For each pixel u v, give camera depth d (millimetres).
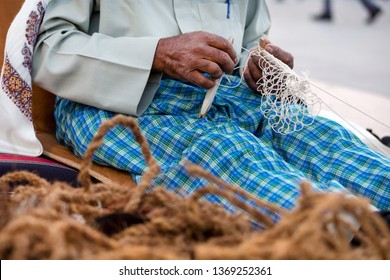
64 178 1926
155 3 2098
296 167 2018
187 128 1958
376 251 1050
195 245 1072
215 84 1954
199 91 2070
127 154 1922
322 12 7934
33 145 2018
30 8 2002
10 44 1976
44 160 2008
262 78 2053
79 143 2010
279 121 2012
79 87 2000
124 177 1933
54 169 1928
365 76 5594
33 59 2061
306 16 7977
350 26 7535
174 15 2125
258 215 1186
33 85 2281
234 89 2209
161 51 1947
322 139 2014
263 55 2061
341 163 1920
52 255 1012
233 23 2277
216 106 2104
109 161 1939
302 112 2021
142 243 1104
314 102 2043
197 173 1183
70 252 1014
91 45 1997
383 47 6688
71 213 1250
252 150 1833
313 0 8742
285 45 6688
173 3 2121
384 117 4379
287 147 2051
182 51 1911
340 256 1027
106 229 1194
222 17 2223
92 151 1269
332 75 5594
